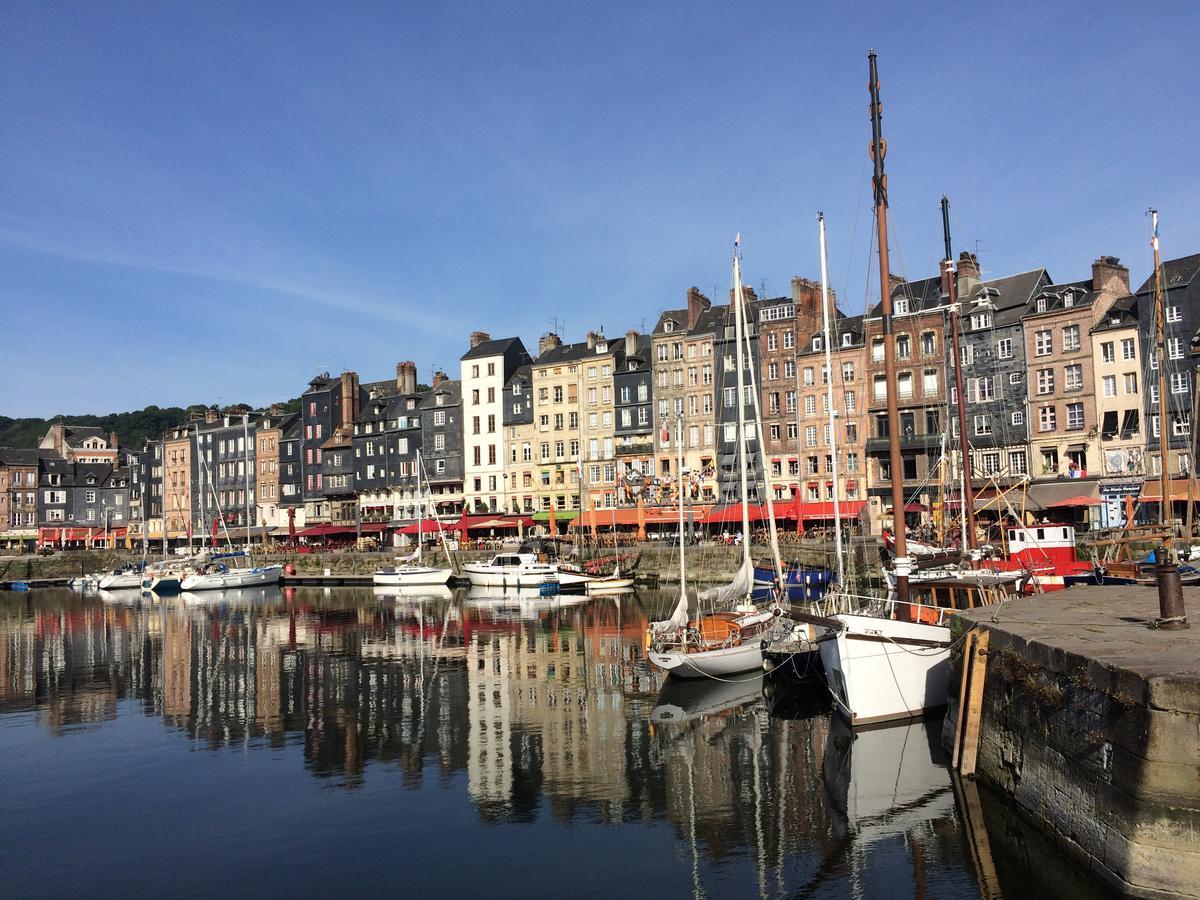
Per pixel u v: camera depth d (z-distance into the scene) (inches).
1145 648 517.7
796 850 606.5
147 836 673.6
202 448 4714.6
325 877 592.4
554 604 2240.4
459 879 584.1
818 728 915.4
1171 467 2016.5
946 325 2469.2
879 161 941.2
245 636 1781.5
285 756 884.0
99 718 1069.1
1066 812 510.6
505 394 3604.8
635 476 3107.8
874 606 1162.6
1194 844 416.2
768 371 2908.5
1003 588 1018.1
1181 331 2022.6
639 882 570.6
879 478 2596.0
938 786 681.0
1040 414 2287.2
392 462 3890.3
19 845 658.8
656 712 1013.8
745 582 1207.6
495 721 999.6
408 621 1959.9
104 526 5231.3
